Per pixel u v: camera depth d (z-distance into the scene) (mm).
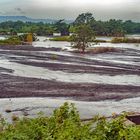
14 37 112000
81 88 30109
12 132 7262
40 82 32438
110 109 22734
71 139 6516
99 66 46531
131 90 30203
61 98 25719
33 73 38312
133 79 36438
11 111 21141
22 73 38094
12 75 36312
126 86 32062
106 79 35719
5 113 20594
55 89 29156
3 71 39219
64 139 6562
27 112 21016
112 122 7254
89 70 42125
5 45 92438
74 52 71625
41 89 28938
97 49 74812
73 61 52312
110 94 28000
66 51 74188
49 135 7020
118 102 25156
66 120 7543
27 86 30047
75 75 37719
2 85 30016
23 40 115125
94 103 24406
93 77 36750
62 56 60938
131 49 86250
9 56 59062
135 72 41781
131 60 57688
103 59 57812
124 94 28266
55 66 45031
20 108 22016
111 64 49750
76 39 73375
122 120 7324
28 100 24500
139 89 30828
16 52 68625
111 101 25406
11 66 44156
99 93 28234
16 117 19016
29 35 116938
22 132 7227
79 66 45656
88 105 23578
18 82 31969
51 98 25531
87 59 56531
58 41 127938
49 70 41031
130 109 23031
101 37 174375
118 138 6852
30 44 100938
